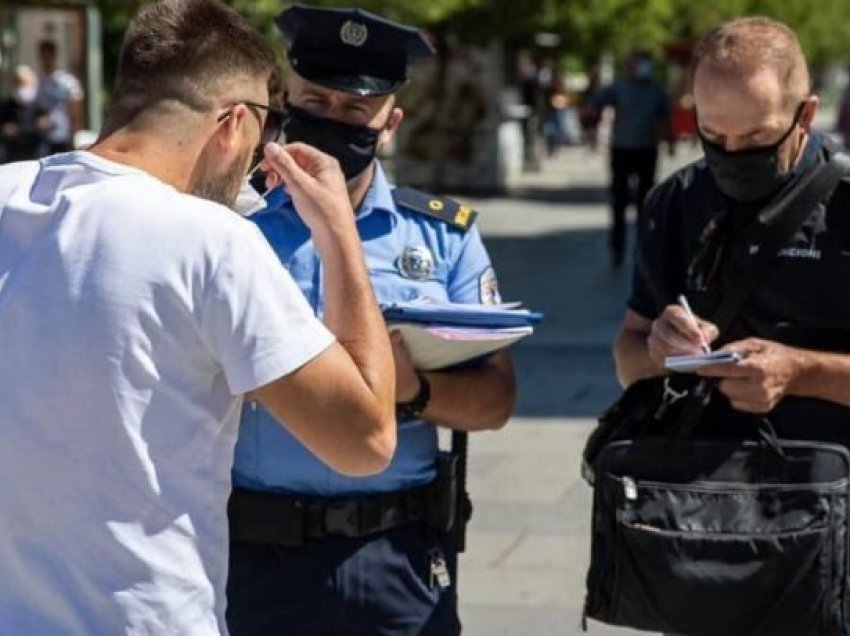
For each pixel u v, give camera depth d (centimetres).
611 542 345
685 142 3559
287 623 340
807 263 341
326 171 282
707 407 350
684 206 357
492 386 351
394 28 344
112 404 245
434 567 346
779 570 337
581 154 3716
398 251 350
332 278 274
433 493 347
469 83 2397
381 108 348
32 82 1745
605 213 2233
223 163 267
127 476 246
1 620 248
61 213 253
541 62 3038
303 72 345
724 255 349
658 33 2644
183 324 247
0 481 249
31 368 248
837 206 341
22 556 248
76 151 266
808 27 4450
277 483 338
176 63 261
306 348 251
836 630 338
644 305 370
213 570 254
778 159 337
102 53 1886
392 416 267
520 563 653
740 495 339
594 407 963
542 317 341
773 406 340
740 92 330
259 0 1434
